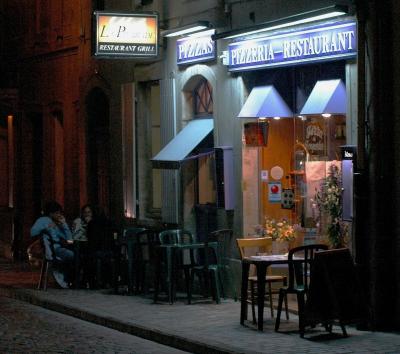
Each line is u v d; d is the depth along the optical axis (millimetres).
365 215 13562
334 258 13016
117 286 18469
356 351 12055
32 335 14422
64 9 24094
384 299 13484
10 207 28016
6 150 28719
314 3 15055
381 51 13484
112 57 18594
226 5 17219
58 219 19922
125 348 13305
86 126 23047
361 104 13609
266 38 15992
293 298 16031
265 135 16672
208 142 18484
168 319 14922
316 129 15773
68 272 19766
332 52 14547
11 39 27188
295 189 16312
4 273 22812
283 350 12164
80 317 16156
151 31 18781
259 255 15570
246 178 16891
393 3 13406
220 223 17562
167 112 19344
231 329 13844
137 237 18422
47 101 25203
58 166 25312
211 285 16875
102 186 22891
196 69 18266
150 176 20781
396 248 13398
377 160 13461
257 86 16766
